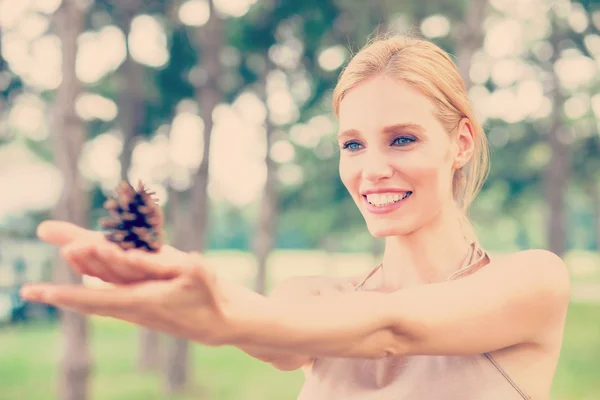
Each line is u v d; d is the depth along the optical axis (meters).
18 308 24.02
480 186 1.84
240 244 72.38
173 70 16.09
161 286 0.90
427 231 1.72
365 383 1.66
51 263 24.69
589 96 25.11
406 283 1.76
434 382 1.59
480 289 1.41
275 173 22.73
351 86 1.66
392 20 16.00
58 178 10.98
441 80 1.66
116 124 16.25
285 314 1.08
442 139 1.65
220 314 0.98
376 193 1.64
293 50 16.89
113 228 0.91
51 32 13.71
